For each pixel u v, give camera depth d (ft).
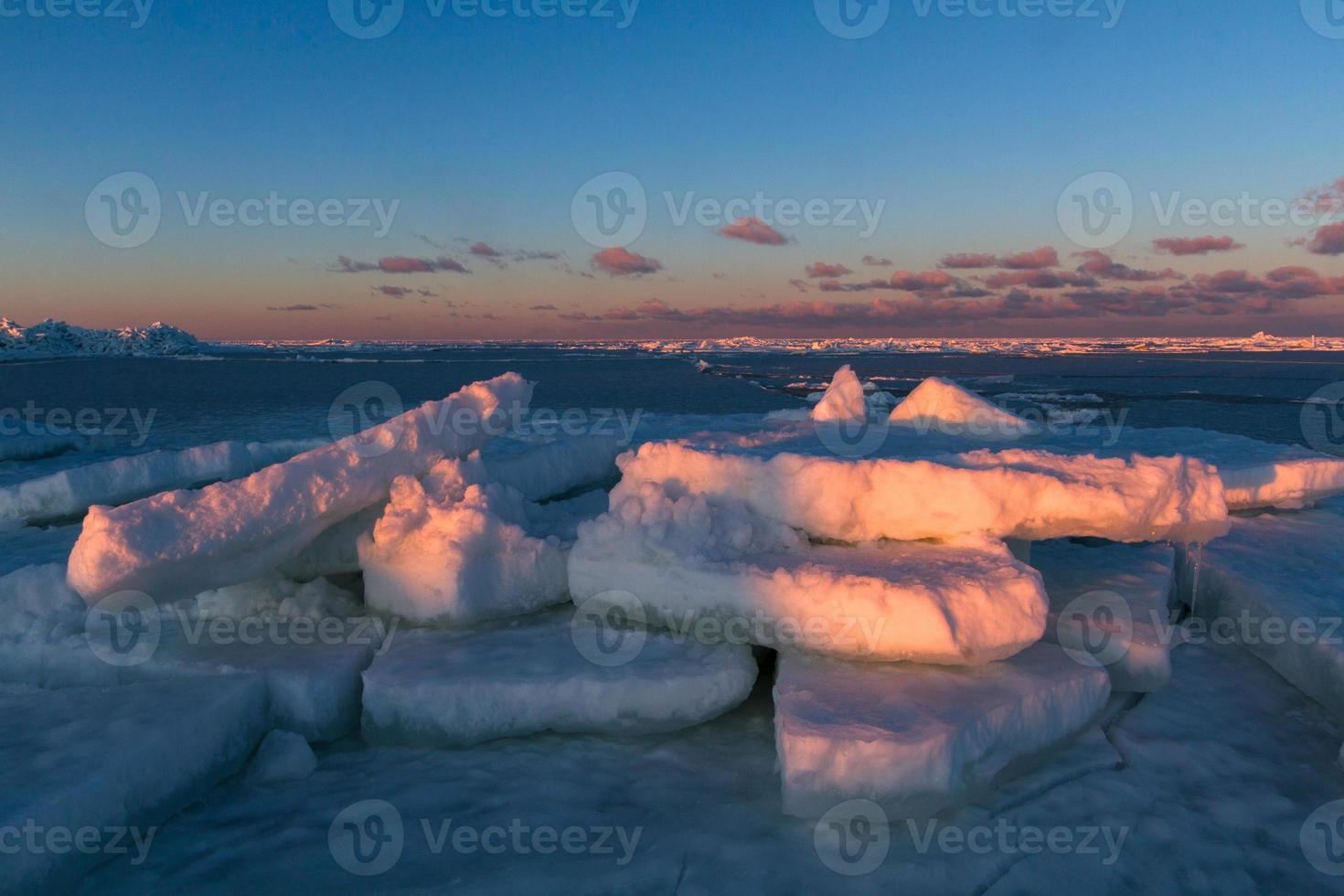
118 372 193.26
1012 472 12.74
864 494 12.90
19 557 17.42
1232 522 19.62
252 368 217.97
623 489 14.03
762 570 11.64
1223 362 271.69
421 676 10.98
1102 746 10.65
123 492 23.31
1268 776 10.04
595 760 10.46
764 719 11.56
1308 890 8.07
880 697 10.00
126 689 10.55
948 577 11.20
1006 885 8.10
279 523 12.60
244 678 10.89
